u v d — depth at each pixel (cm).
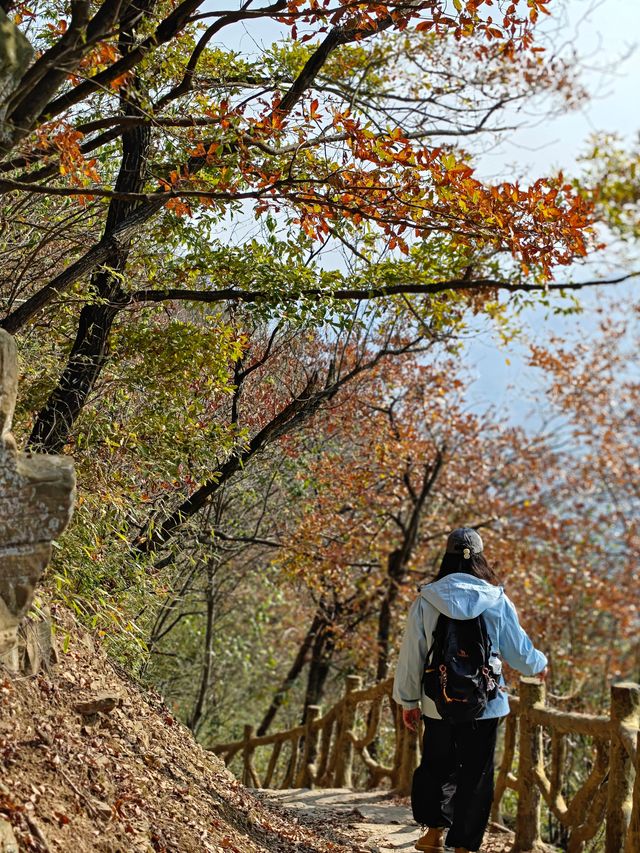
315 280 732
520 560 1482
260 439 797
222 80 668
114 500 561
